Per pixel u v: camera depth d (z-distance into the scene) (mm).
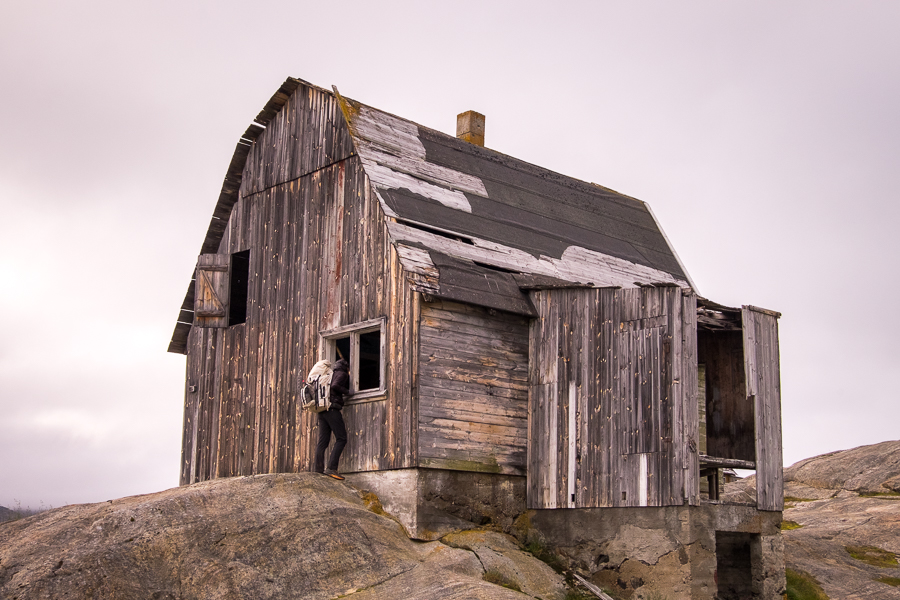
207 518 11008
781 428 13734
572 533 13258
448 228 14539
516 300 14125
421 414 12789
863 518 17453
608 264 17125
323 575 10609
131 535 10516
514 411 14062
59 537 10617
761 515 13133
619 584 12531
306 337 15008
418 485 12594
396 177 14805
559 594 11992
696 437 12227
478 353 13727
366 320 13938
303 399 13742
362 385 17344
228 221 17281
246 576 10305
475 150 17438
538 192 17953
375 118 15711
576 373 13648
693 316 12602
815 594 13719
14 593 9641
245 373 16016
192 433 16766
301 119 16109
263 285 16109
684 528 11977
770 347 13844
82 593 9688
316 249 15211
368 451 13414
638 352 12898
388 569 10969
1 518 14125
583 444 13320
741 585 13445
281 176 16250
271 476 12273
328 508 11688
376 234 14086
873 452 21766
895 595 13617
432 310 13234
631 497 12555
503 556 12344
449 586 10305
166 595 9977
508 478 13797
